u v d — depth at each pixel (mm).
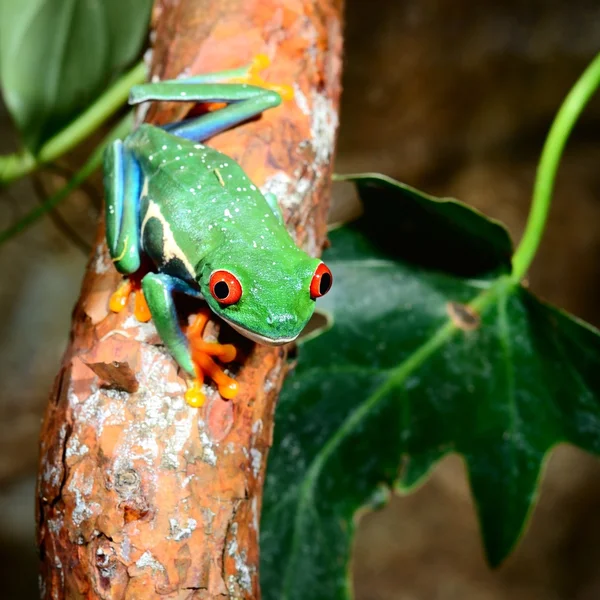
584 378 350
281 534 347
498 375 356
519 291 356
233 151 325
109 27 396
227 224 311
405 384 355
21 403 669
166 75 337
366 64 702
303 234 324
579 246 723
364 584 693
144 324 307
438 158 729
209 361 302
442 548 708
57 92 403
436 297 357
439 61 703
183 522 290
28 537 634
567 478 712
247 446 302
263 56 332
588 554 693
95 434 294
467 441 357
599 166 733
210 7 339
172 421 296
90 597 288
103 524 288
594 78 359
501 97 719
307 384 351
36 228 705
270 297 304
